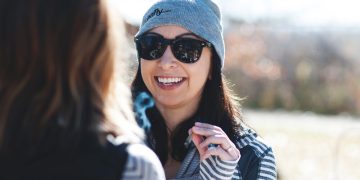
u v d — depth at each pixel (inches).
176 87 113.3
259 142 116.1
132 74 119.0
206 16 113.4
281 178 325.7
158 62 112.7
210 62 116.7
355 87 830.5
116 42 72.2
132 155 69.5
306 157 402.3
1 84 69.5
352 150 424.5
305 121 634.8
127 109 75.4
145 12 117.6
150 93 115.8
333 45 892.0
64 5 68.9
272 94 821.2
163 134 114.2
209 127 103.6
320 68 858.1
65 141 68.1
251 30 876.0
